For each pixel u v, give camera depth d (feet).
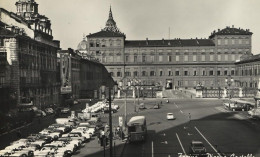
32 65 264.52
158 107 312.71
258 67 435.53
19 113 211.20
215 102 367.45
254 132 186.80
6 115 193.57
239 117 249.96
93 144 158.51
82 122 204.44
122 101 388.98
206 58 559.79
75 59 392.47
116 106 311.68
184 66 562.66
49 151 131.23
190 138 171.22
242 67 511.81
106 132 161.79
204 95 446.60
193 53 561.43
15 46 232.53
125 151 145.28
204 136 176.04
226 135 178.19
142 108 309.42
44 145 142.82
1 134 181.98
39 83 278.05
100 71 556.51
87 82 463.42
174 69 564.30
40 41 289.94
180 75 563.89
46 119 239.30
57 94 328.70
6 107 213.25
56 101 324.39
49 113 266.98
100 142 153.58
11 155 123.13
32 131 188.96
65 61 349.00
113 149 148.46
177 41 578.25
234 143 157.69
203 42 569.23
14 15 286.05
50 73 314.35
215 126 209.15
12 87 230.48
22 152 126.52
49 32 339.77
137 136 161.58
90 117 231.71
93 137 175.83
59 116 254.68
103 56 565.94
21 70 240.94
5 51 232.53
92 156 135.64
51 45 314.76
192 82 561.84
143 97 411.75
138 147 152.66
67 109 276.62
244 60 493.36
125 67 566.36
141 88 470.39
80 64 426.51
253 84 455.63
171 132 189.16
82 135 167.43
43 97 285.02
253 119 237.66
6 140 164.66
